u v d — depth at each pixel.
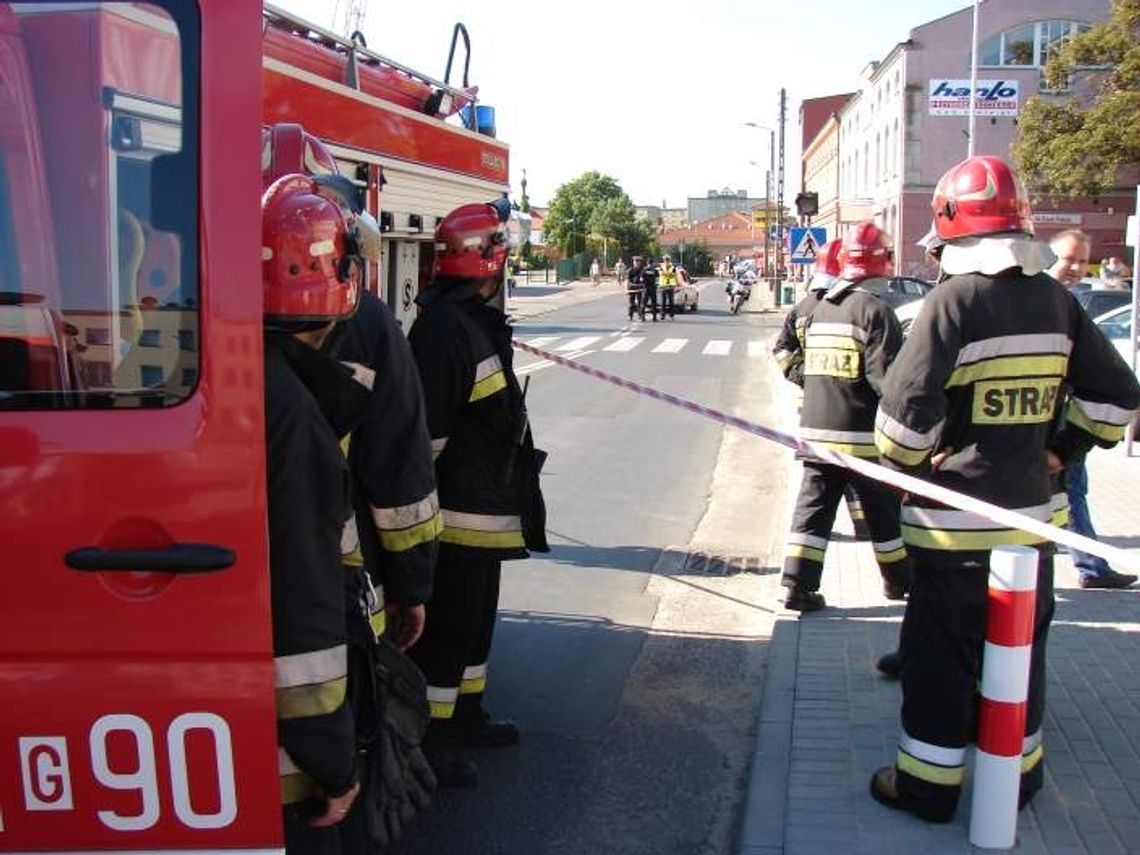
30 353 2.13
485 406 3.99
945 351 3.50
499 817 4.03
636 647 5.79
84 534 2.09
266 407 2.17
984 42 40.03
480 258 3.99
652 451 11.76
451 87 5.85
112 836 2.14
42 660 2.10
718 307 45.59
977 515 3.56
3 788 2.12
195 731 2.12
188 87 2.10
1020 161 33.34
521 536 4.15
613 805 4.14
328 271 2.37
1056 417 3.85
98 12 2.12
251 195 2.10
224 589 2.10
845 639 5.58
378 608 2.83
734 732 4.78
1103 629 5.63
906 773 3.78
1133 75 30.83
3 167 2.16
